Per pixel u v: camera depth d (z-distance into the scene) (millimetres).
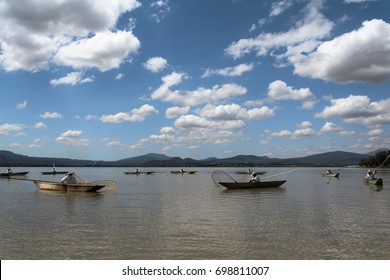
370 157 166500
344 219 19531
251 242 14328
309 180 64562
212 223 18219
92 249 13398
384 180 59656
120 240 14617
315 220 19172
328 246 13805
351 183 53875
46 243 14156
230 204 26188
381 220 19203
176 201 28219
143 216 20469
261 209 23469
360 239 14852
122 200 28875
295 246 13805
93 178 79750
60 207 24500
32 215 20891
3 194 33781
